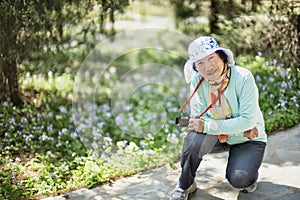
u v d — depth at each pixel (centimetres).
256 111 288
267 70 524
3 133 456
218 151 321
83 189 350
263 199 320
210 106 297
